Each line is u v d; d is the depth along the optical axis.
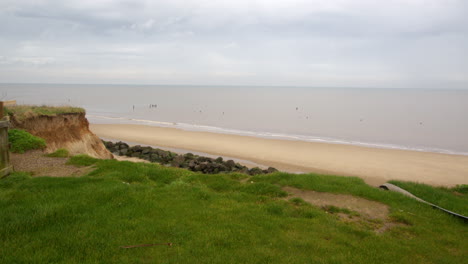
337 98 111.75
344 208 7.39
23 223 5.26
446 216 7.26
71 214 5.81
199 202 7.06
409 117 52.97
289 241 5.36
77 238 4.93
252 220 6.16
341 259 4.84
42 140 12.59
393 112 61.31
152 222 5.71
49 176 8.84
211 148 27.09
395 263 4.89
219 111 61.81
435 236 6.14
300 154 25.20
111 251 4.63
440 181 18.55
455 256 5.34
